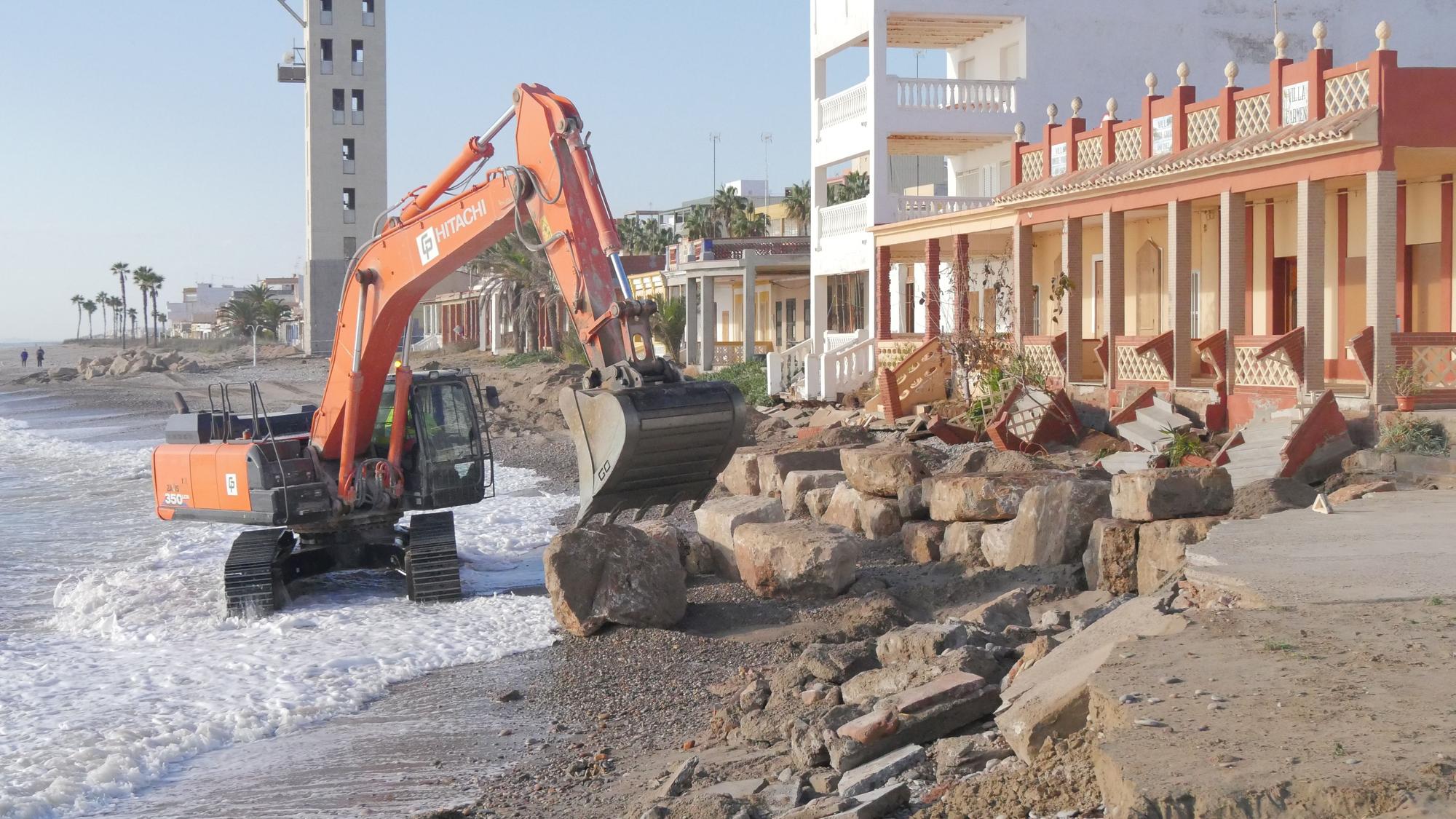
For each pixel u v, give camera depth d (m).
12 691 11.52
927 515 15.62
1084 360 23.92
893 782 6.29
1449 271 18.12
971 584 12.66
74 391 85.75
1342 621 6.82
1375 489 12.64
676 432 9.62
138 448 43.72
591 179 11.06
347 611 14.68
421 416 15.51
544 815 7.58
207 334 189.50
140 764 9.34
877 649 9.22
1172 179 18.95
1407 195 18.91
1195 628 6.83
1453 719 4.96
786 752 7.64
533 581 16.80
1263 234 21.52
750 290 43.09
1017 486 14.09
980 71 32.38
